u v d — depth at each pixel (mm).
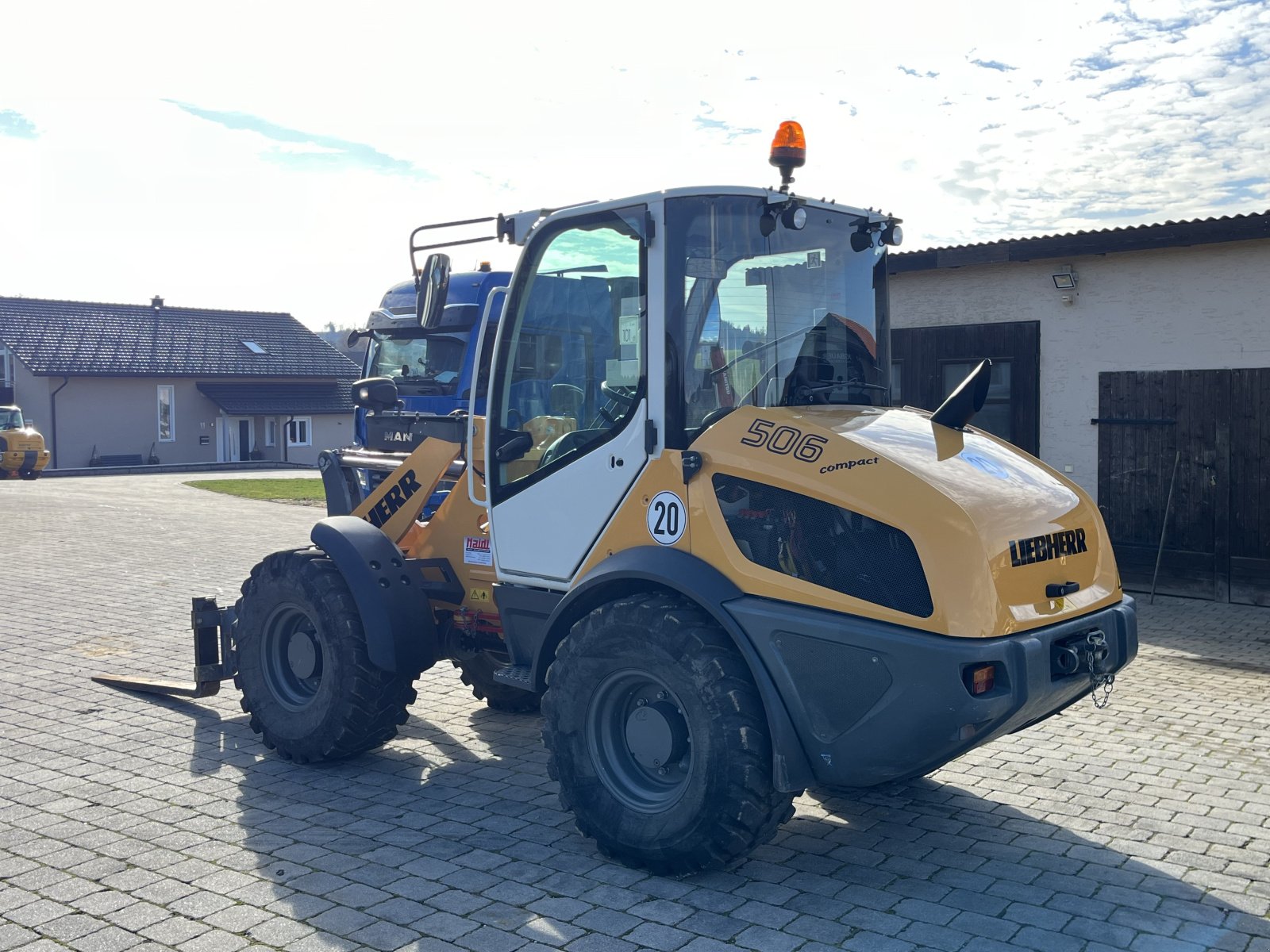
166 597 11016
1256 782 5586
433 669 8195
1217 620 9680
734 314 4668
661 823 4297
